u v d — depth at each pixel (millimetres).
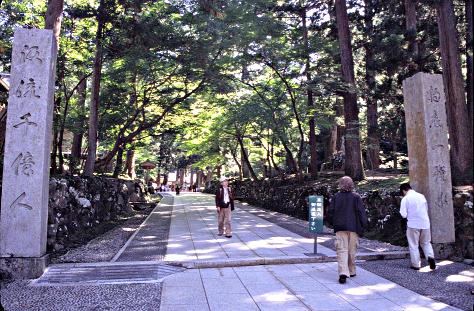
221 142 28016
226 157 34125
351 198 6258
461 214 7965
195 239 9984
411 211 7070
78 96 17812
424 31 13992
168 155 49531
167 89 16859
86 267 6926
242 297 5363
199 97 20766
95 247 8844
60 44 13945
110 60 15898
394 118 18844
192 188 51438
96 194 13000
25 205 6488
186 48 14469
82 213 11039
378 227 10633
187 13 14398
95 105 14219
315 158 18234
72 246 8992
